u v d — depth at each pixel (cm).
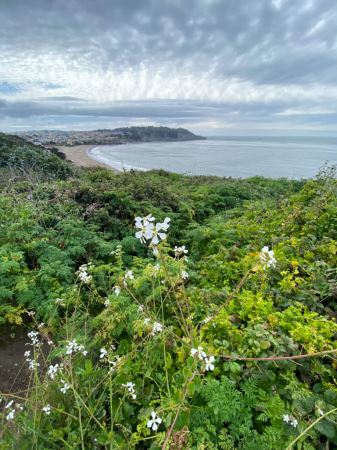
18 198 609
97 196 667
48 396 196
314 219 470
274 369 195
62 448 167
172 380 197
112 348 247
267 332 219
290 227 486
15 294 340
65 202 627
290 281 294
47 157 1335
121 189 694
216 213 868
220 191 1036
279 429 160
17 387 254
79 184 772
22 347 309
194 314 259
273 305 285
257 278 328
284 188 1153
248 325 242
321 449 154
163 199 767
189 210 717
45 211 593
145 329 231
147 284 321
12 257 369
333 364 195
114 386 207
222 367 204
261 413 170
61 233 510
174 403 162
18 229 448
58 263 387
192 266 413
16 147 1386
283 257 348
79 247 425
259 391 180
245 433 164
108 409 200
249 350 204
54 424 186
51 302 324
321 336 204
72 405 195
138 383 209
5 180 896
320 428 154
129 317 263
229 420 169
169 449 145
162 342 198
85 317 293
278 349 201
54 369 187
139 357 222
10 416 159
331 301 285
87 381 207
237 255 425
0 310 321
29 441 163
